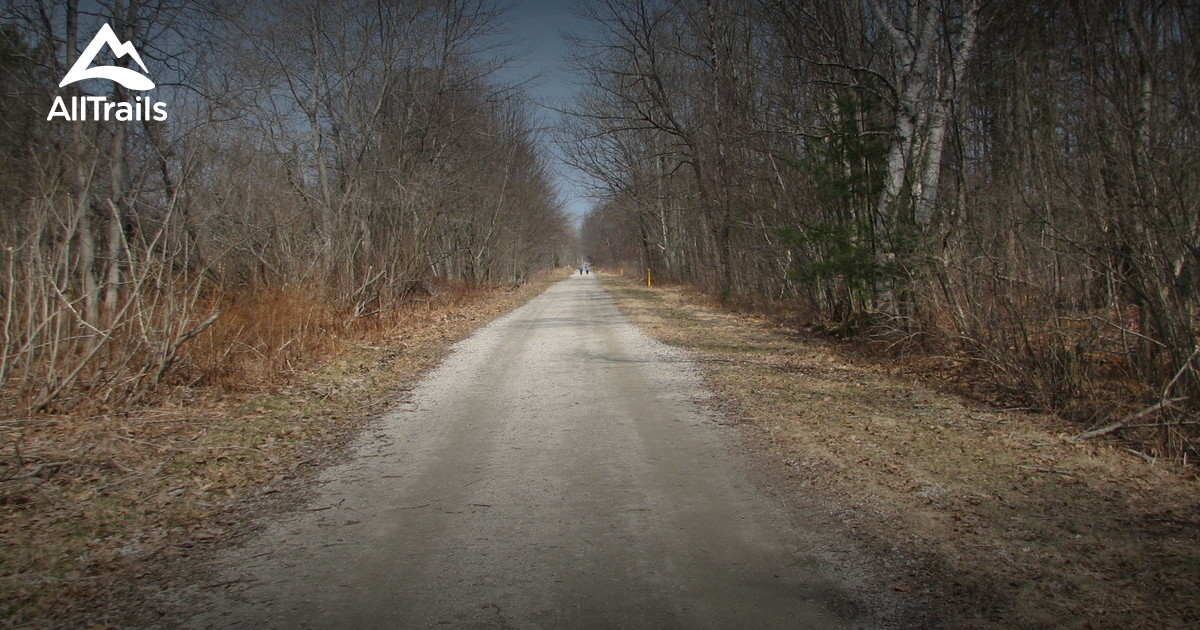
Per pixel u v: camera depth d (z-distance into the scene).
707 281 27.78
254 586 3.83
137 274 9.14
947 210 10.41
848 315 13.62
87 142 9.48
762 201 16.69
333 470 5.93
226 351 9.16
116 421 7.20
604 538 4.38
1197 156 6.35
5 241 7.77
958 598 3.54
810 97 14.27
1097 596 3.53
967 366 9.57
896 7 13.22
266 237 13.25
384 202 19.11
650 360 11.41
